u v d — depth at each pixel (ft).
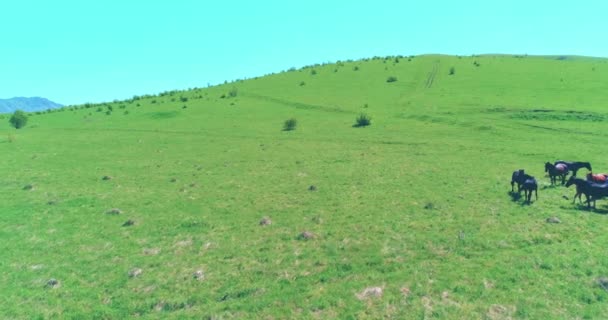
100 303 48.88
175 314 45.80
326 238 67.72
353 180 109.50
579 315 41.47
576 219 69.51
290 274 54.70
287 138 186.09
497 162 122.11
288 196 96.48
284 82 376.48
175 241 69.31
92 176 124.88
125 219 82.64
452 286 48.42
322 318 43.39
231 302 47.80
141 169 134.41
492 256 56.44
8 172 131.23
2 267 60.13
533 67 331.77
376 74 367.04
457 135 170.19
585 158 120.67
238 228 75.00
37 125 257.14
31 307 48.24
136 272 56.59
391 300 46.14
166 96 372.17
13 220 82.79
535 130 168.14
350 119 224.33
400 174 113.60
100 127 237.45
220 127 221.25
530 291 46.42
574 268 51.34
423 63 398.21
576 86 247.91
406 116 218.79
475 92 258.78
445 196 89.15
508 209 77.36
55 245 68.69
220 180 116.26
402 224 72.33
